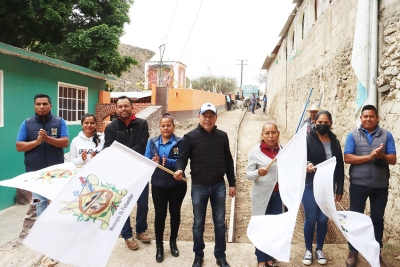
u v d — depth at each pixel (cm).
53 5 1221
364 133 373
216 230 378
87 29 1353
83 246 291
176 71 2833
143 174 336
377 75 507
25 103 779
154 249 435
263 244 315
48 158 412
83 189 306
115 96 1680
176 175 358
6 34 1275
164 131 405
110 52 1300
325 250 430
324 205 343
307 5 1167
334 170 372
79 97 1060
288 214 324
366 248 323
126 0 1503
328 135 388
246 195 715
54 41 1357
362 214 340
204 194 372
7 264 396
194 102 2050
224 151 385
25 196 751
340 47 738
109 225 306
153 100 1616
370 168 364
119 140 421
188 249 435
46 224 283
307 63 1149
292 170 350
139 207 451
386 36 480
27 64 782
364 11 521
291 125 1476
